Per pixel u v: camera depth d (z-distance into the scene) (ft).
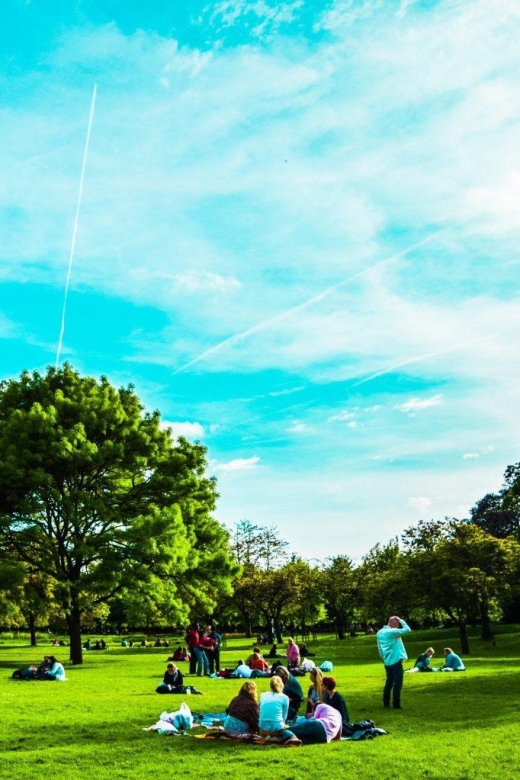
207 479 139.85
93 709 56.95
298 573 255.91
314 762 35.06
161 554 114.01
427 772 32.58
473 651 156.66
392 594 164.86
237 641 250.98
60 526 122.93
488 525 279.90
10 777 32.22
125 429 122.93
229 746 40.37
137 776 32.24
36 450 115.96
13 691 73.05
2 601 115.55
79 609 120.88
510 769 32.86
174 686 70.38
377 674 98.58
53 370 130.41
